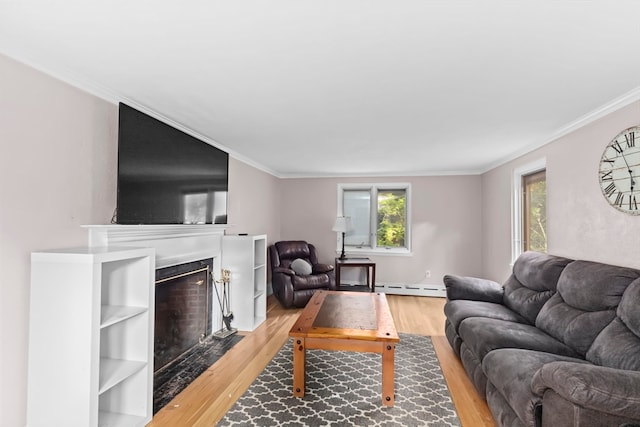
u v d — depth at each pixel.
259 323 4.07
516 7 1.41
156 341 2.79
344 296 3.48
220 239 3.90
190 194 3.09
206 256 3.61
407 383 2.68
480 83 2.19
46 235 1.98
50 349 1.82
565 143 3.12
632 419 1.33
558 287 2.68
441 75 2.08
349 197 6.20
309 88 2.30
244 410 2.26
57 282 1.82
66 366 1.80
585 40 1.66
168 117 2.92
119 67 2.01
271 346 3.40
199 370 2.86
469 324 2.75
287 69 2.02
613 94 2.34
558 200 3.24
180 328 3.14
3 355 1.75
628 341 1.87
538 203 3.84
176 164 2.87
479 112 2.75
